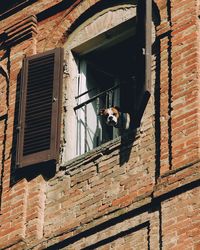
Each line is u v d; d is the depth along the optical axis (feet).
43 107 85.56
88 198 80.43
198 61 79.66
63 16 88.38
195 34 80.53
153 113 80.23
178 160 76.79
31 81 86.84
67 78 86.48
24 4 90.53
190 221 73.77
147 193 77.05
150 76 79.71
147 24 80.79
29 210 82.43
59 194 82.07
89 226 78.38
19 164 84.07
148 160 78.95
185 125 77.77
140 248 75.56
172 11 82.33
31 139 84.69
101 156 81.46
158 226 75.36
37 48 88.84
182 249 73.15
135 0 85.51
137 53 81.30
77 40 87.25
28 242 80.89
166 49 81.41
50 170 83.41
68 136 84.33
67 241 79.10
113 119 82.28
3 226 82.69
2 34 91.09
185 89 79.05
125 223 77.00
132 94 84.79
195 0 81.82
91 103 85.76
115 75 86.53
